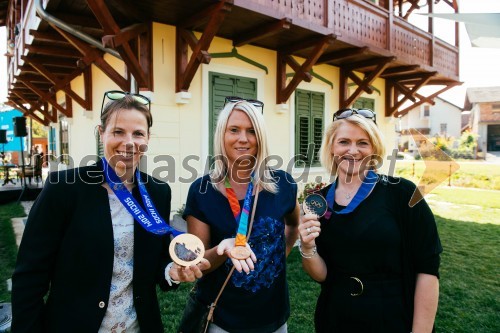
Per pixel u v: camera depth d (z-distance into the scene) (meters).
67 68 8.30
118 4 4.59
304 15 5.81
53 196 1.35
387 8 7.68
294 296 3.52
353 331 1.54
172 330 2.85
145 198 1.54
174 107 5.69
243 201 1.68
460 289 3.86
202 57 4.85
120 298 1.42
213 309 1.57
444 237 6.13
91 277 1.35
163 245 1.63
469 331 3.00
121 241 1.43
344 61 8.12
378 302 1.51
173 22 5.43
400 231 1.56
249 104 1.71
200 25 5.45
